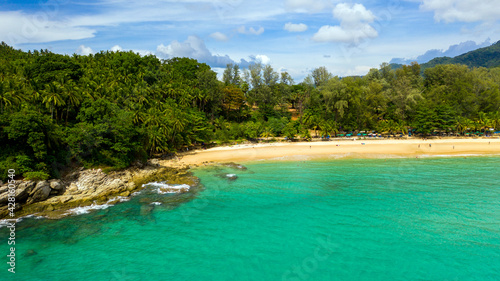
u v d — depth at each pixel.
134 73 91.06
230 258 27.30
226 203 40.03
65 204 39.59
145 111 69.75
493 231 31.09
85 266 26.39
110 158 49.91
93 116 51.75
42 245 29.91
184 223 34.34
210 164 62.66
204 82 101.38
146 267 26.17
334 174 53.31
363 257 26.97
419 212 35.91
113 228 33.41
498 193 42.03
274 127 95.19
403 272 24.94
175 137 71.69
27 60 84.69
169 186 47.22
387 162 63.31
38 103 55.06
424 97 111.62
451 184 46.50
